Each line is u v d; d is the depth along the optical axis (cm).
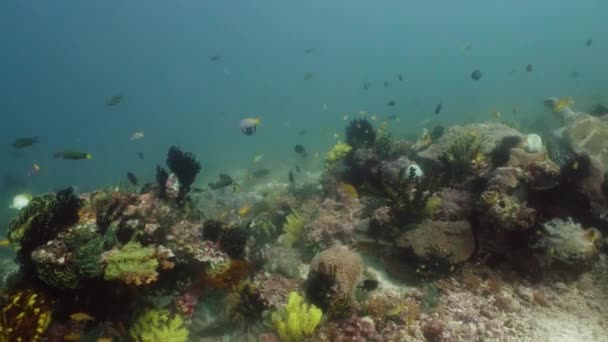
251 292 162
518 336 148
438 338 147
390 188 198
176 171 203
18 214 156
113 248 144
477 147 234
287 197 294
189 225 172
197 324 154
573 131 275
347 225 219
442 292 172
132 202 176
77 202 156
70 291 140
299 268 204
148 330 141
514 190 190
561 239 178
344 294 156
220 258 160
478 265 183
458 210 197
